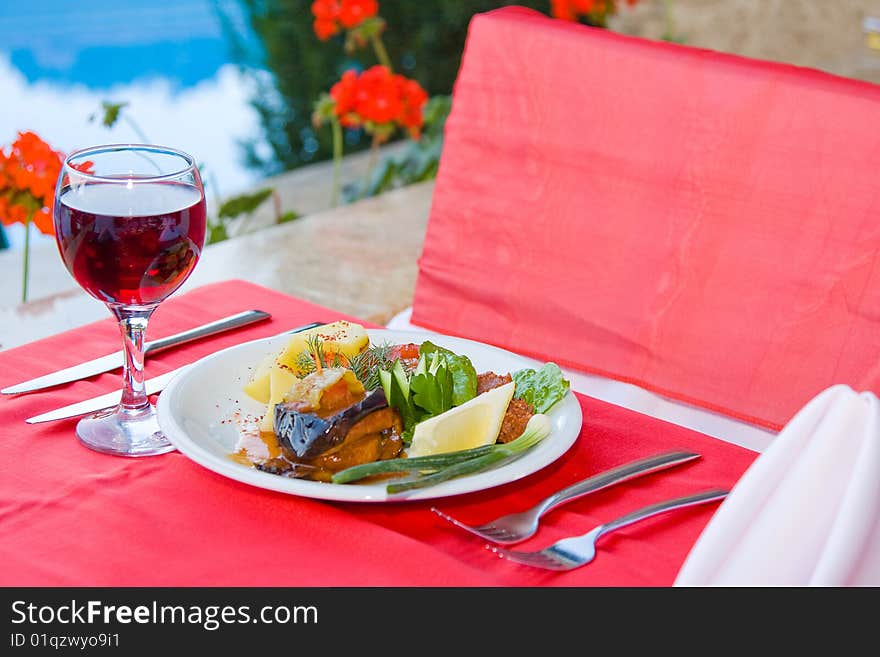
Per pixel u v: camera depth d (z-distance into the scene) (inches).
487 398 32.3
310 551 27.7
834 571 23.3
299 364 34.0
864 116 41.2
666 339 46.3
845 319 42.1
